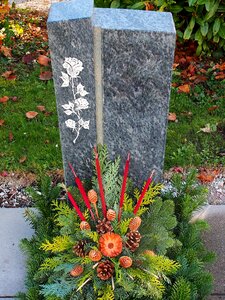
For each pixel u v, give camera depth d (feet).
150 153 7.47
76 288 6.65
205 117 10.87
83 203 7.46
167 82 6.56
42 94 11.55
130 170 7.75
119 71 6.49
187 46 13.05
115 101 6.83
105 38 6.21
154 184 7.96
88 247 6.54
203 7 11.44
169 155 9.91
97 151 7.43
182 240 7.47
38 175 9.50
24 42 13.43
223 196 9.28
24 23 14.29
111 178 7.10
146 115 6.96
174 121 10.77
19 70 12.41
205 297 7.08
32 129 10.48
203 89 11.66
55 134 10.34
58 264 6.71
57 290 6.44
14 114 10.90
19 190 9.41
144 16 6.47
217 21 11.44
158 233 6.79
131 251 6.65
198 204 7.72
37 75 12.24
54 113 10.96
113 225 6.68
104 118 7.06
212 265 8.08
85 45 6.29
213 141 10.27
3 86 11.82
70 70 6.54
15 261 8.14
